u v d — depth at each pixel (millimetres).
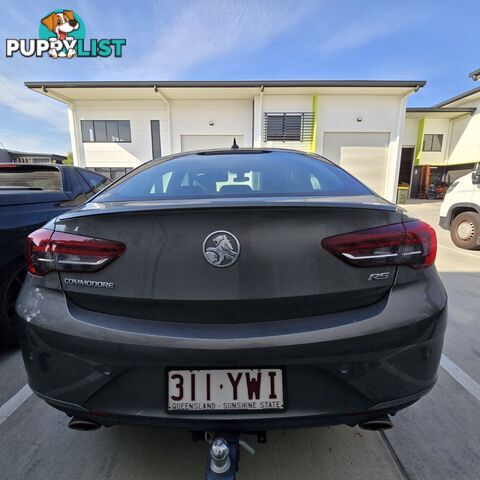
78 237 1118
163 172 1751
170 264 1065
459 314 2883
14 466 1400
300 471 1373
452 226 5801
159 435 1566
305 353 1034
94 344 1066
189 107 15477
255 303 1055
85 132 15672
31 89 13789
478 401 1795
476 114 19078
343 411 1083
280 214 1062
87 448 1494
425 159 21453
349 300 1090
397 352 1089
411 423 1635
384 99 14633
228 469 1066
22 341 1188
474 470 1377
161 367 1064
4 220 2186
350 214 1094
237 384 1065
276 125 14844
